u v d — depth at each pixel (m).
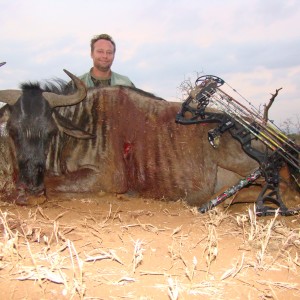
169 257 1.04
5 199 1.60
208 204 1.54
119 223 1.31
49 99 1.69
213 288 0.89
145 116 1.82
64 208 1.52
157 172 1.78
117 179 1.77
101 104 1.84
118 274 0.92
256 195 1.72
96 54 2.36
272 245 1.16
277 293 0.90
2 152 1.70
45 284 0.86
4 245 0.96
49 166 1.72
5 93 1.67
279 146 1.49
